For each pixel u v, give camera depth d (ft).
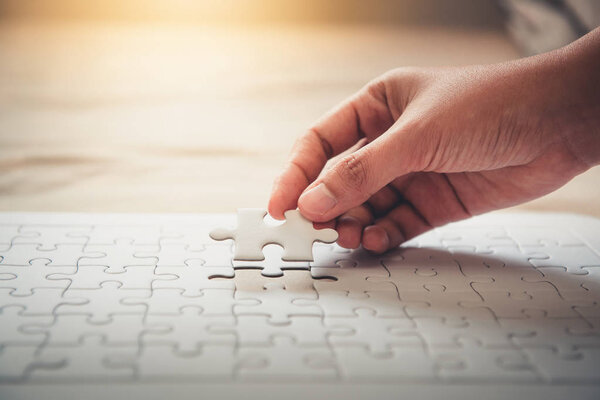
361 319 1.27
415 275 1.44
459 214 1.63
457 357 1.18
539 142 1.46
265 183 2.24
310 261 1.42
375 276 1.44
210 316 1.27
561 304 1.34
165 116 2.94
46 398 1.08
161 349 1.18
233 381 1.12
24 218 1.63
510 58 4.03
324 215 1.47
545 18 3.91
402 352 1.19
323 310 1.30
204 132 2.74
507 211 2.10
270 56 4.08
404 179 1.61
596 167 2.46
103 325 1.23
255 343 1.20
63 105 3.06
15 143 2.53
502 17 5.03
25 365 1.14
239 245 1.43
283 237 1.44
